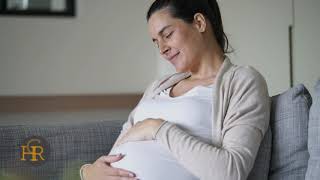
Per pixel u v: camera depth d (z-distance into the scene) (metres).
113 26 3.49
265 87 1.32
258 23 3.06
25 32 3.38
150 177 1.24
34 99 3.38
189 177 1.24
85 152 1.67
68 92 3.46
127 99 3.52
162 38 1.40
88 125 1.71
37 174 1.61
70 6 3.42
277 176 1.31
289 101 1.31
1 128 1.61
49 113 3.32
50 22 3.41
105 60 3.51
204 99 1.33
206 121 1.29
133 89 3.55
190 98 1.34
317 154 1.15
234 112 1.24
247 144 1.18
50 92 3.44
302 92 1.30
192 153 1.17
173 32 1.38
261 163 1.29
